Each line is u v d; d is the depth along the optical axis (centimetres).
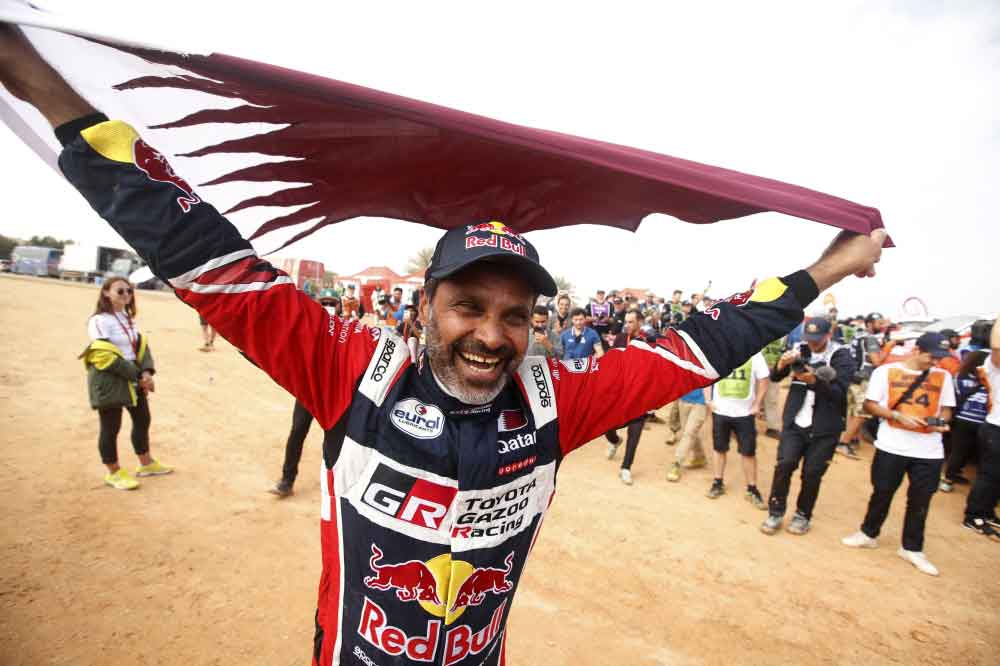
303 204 152
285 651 279
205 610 306
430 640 114
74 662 259
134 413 468
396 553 111
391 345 118
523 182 146
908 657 322
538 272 108
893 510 569
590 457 682
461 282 109
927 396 427
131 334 459
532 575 375
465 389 111
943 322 1105
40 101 105
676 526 480
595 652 300
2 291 1994
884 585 403
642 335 149
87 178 103
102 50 104
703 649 312
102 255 3506
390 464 110
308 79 105
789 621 349
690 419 612
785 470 477
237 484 487
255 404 775
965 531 524
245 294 106
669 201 146
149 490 456
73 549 353
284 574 348
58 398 700
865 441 852
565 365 137
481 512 113
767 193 127
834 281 141
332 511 115
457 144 125
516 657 289
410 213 161
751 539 466
